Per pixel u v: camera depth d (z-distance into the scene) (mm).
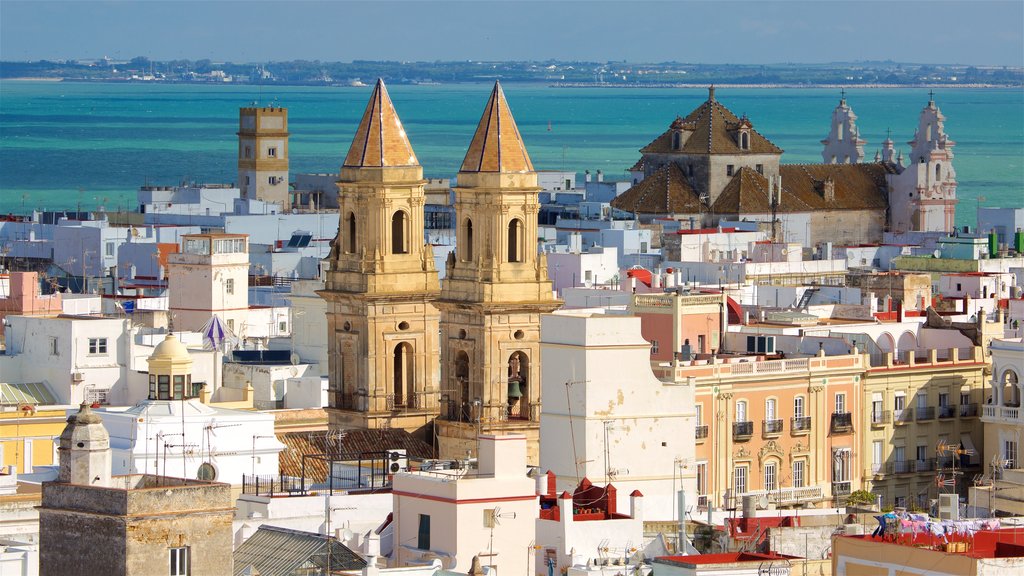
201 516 119688
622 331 183625
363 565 142250
